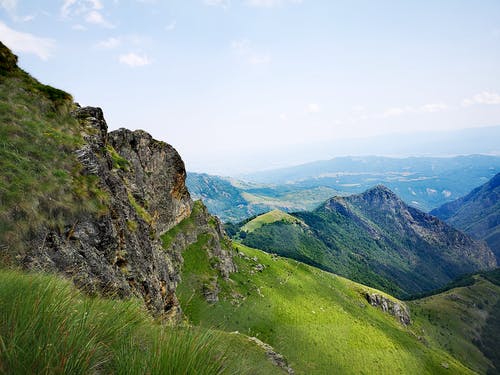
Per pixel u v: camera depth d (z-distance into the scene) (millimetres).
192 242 91812
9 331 3410
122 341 4227
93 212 19875
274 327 84562
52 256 14664
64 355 3316
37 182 16672
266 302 95250
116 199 26312
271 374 5051
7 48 27922
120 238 22969
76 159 22469
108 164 30406
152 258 30344
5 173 15469
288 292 114312
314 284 138375
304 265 169000
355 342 99188
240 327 76875
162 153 82375
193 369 3504
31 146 19125
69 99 31031
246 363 4465
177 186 89188
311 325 96062
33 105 24469
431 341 188500
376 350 101812
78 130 27797
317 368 79250
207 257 91812
